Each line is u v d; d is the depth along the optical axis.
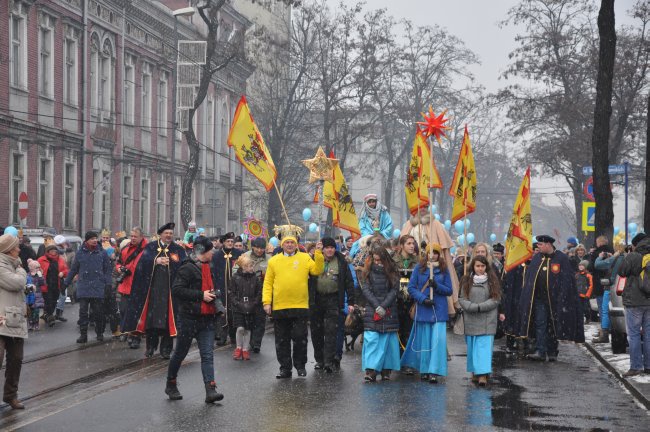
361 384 14.30
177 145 54.53
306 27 58.31
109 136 45.22
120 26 46.59
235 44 50.03
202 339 12.50
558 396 13.24
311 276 15.84
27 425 10.86
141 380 14.42
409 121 63.66
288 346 14.98
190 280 12.48
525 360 18.12
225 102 62.66
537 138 52.41
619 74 45.16
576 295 17.83
